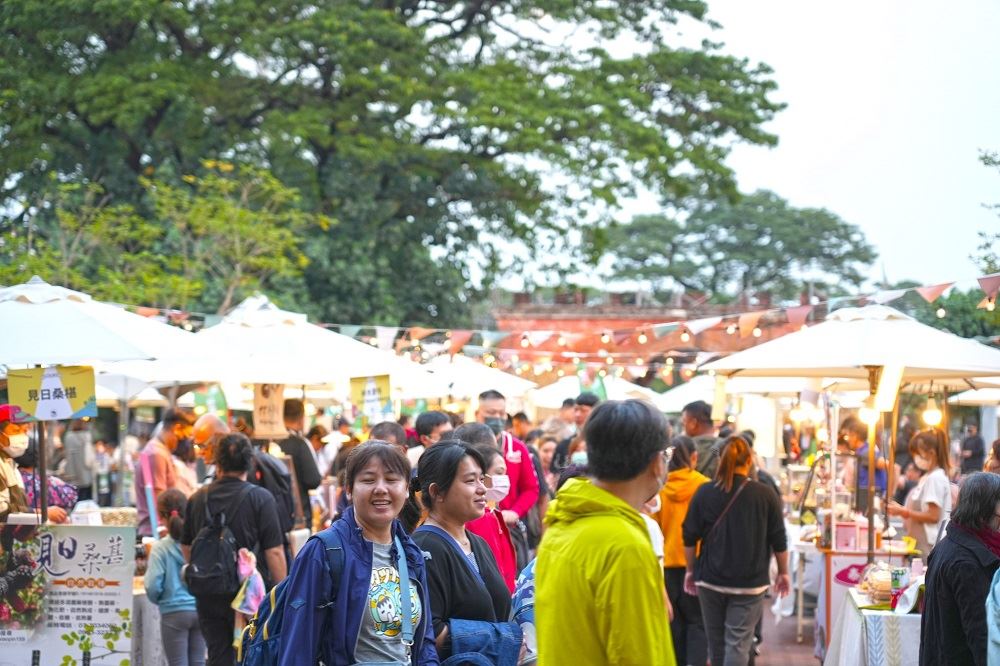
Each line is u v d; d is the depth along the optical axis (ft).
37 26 83.10
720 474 26.66
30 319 23.24
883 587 24.26
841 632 27.63
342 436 44.57
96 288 67.21
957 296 51.49
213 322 42.98
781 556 26.89
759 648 37.04
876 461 37.78
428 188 98.02
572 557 11.14
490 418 30.71
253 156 91.09
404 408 66.74
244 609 22.41
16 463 29.60
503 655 15.61
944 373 29.53
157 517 32.30
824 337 28.27
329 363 33.01
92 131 87.20
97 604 22.50
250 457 23.58
